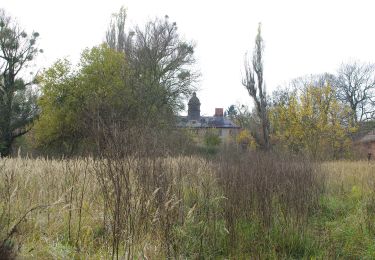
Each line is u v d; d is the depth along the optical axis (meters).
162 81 30.89
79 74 23.86
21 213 4.93
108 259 4.09
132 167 4.61
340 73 42.28
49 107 24.17
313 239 5.71
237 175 6.76
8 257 3.62
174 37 32.62
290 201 6.19
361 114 41.50
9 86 29.42
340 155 28.41
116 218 4.19
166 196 4.73
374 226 6.21
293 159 10.41
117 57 25.39
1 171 6.07
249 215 5.91
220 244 5.26
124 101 12.87
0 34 28.86
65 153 22.17
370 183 9.11
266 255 5.05
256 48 30.03
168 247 4.42
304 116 28.20
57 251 4.11
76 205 5.38
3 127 29.05
